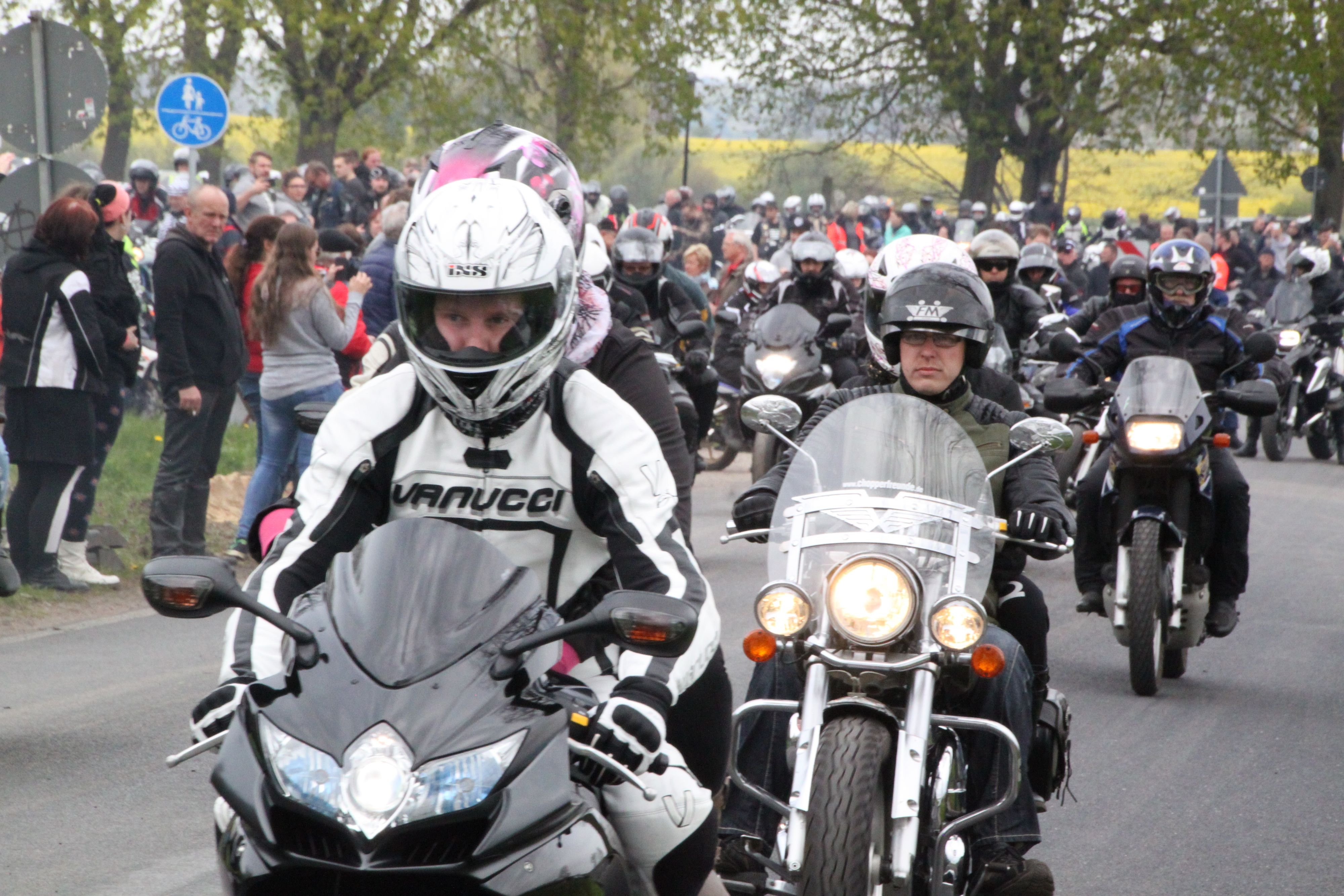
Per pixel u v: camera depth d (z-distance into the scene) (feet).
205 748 21.52
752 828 32.71
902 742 29.30
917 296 35.09
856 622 29.94
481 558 21.98
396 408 25.38
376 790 19.31
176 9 209.77
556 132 232.32
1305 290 150.10
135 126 223.92
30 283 68.80
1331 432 148.15
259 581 23.99
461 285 23.59
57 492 70.23
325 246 92.53
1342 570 88.89
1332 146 310.65
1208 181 235.20
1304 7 292.20
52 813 41.75
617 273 85.20
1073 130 314.55
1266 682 62.13
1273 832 43.45
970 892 31.53
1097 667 64.64
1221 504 61.41
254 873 19.83
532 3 219.20
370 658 20.44
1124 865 40.57
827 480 32.89
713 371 85.46
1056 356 66.95
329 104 209.97
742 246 144.77
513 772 19.97
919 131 322.75
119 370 73.72
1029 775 33.55
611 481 24.86
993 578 34.78
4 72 75.31
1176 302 66.03
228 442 115.14
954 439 32.94
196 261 75.00
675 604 21.71
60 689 54.80
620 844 23.53
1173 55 304.50
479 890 19.58
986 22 307.78
